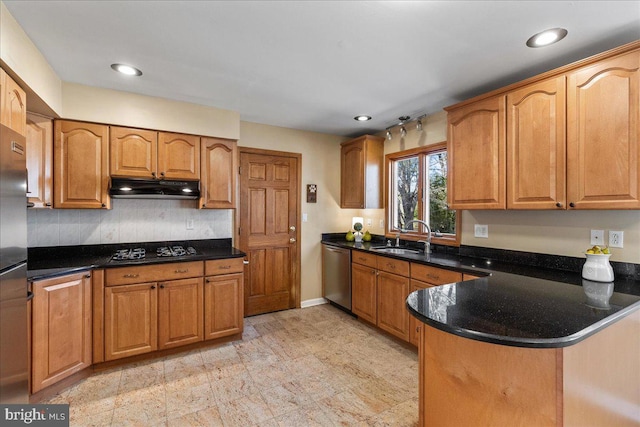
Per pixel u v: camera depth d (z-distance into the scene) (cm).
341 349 279
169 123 281
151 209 306
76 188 248
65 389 213
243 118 343
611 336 128
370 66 213
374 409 195
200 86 251
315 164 407
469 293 155
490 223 266
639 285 172
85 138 251
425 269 259
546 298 147
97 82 243
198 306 270
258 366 248
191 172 291
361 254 339
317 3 146
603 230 199
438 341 135
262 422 183
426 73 223
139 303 246
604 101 170
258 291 371
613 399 130
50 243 264
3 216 125
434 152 330
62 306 209
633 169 161
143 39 180
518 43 181
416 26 164
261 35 175
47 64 209
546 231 228
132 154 267
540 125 197
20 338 141
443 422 133
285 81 239
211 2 146
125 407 195
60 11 153
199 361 255
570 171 184
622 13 151
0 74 152
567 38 175
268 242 376
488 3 145
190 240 326
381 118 339
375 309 316
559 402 104
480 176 232
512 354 112
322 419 186
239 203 355
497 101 221
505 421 113
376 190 385
